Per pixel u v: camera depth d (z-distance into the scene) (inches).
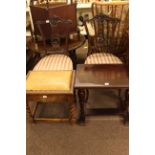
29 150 69.4
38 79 71.4
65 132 75.4
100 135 73.2
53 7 86.9
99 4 89.0
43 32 91.4
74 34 101.6
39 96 69.1
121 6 86.5
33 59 114.7
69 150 68.8
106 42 89.7
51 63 82.4
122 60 89.0
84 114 78.7
